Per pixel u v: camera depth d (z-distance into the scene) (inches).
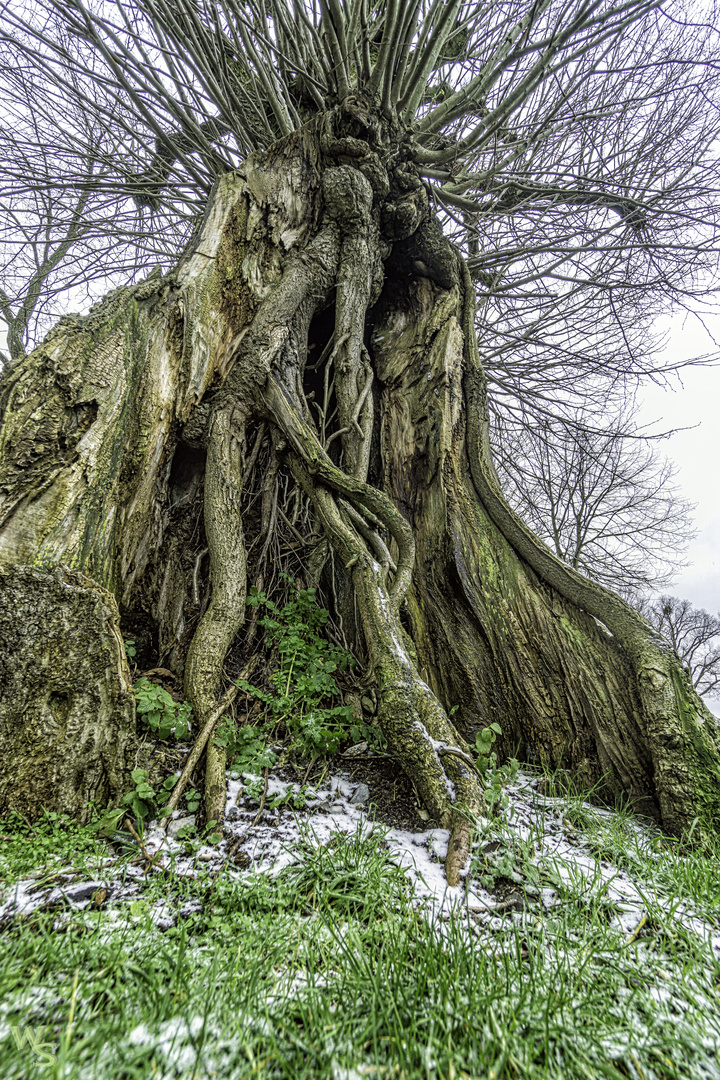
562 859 84.2
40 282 268.7
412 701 103.1
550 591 149.4
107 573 106.0
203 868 77.7
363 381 179.2
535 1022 50.0
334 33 176.7
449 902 72.4
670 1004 55.5
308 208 178.1
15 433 101.7
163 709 102.7
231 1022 48.0
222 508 133.9
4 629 83.7
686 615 486.6
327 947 60.6
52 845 75.4
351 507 139.0
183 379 134.3
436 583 152.5
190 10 181.6
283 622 147.9
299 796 98.0
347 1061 45.0
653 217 235.3
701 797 102.7
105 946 57.1
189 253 150.6
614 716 124.2
